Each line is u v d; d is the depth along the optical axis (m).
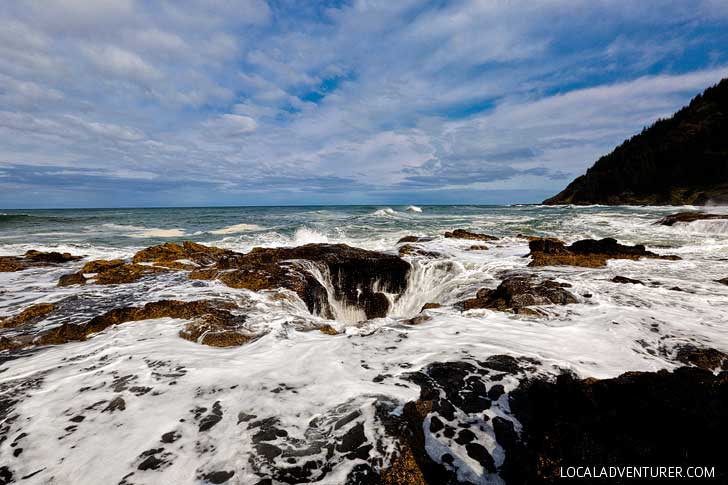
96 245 16.72
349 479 2.59
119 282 8.90
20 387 3.94
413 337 5.38
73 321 6.22
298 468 2.71
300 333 5.71
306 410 3.42
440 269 10.78
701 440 2.20
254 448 2.92
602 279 8.62
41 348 5.10
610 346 4.92
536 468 2.43
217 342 5.21
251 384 3.94
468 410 3.43
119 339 5.34
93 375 4.20
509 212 38.34
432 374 4.11
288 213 40.12
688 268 10.02
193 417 3.36
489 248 13.80
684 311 6.36
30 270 10.55
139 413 3.43
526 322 6.02
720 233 17.17
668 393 2.71
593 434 2.49
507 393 3.69
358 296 10.73
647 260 11.12
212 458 2.83
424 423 3.25
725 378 2.79
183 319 6.23
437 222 25.78
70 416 3.40
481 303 7.43
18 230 22.17
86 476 2.67
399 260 11.15
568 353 4.69
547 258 10.87
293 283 8.67
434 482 2.64
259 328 5.84
